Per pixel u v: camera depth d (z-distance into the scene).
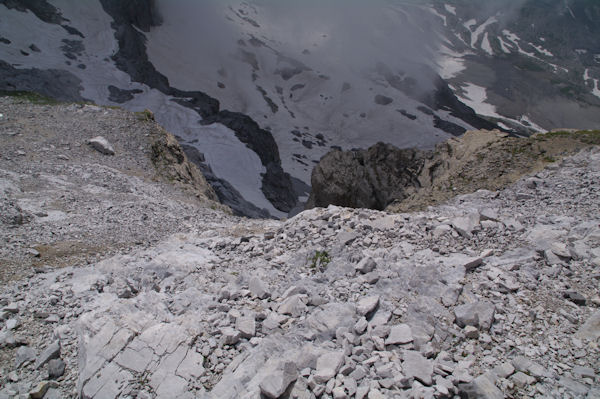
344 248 11.71
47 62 108.44
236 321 8.61
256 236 14.26
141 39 156.50
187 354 7.85
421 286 9.34
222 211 26.03
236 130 112.94
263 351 7.66
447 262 10.24
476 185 26.73
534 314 8.20
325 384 6.75
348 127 157.75
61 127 29.88
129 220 18.12
